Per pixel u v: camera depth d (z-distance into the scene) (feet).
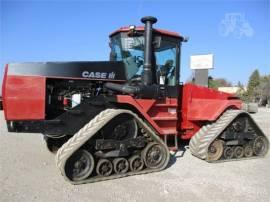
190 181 18.21
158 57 22.61
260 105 176.96
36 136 32.04
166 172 19.92
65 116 18.89
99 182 17.72
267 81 194.80
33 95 18.56
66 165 17.01
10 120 18.25
